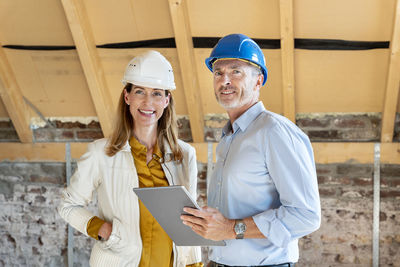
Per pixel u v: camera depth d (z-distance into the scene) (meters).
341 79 3.41
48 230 4.20
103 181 1.96
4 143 4.21
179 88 3.66
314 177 1.62
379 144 3.55
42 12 3.37
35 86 3.88
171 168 2.03
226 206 1.70
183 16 3.14
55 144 4.11
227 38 1.79
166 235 1.96
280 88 3.52
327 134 3.68
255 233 1.59
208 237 1.56
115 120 2.01
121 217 1.92
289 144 1.59
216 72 1.80
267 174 1.66
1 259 4.30
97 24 3.40
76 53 3.60
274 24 3.19
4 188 4.27
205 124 3.87
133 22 3.36
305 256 3.72
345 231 3.66
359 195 3.62
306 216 1.56
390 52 3.07
